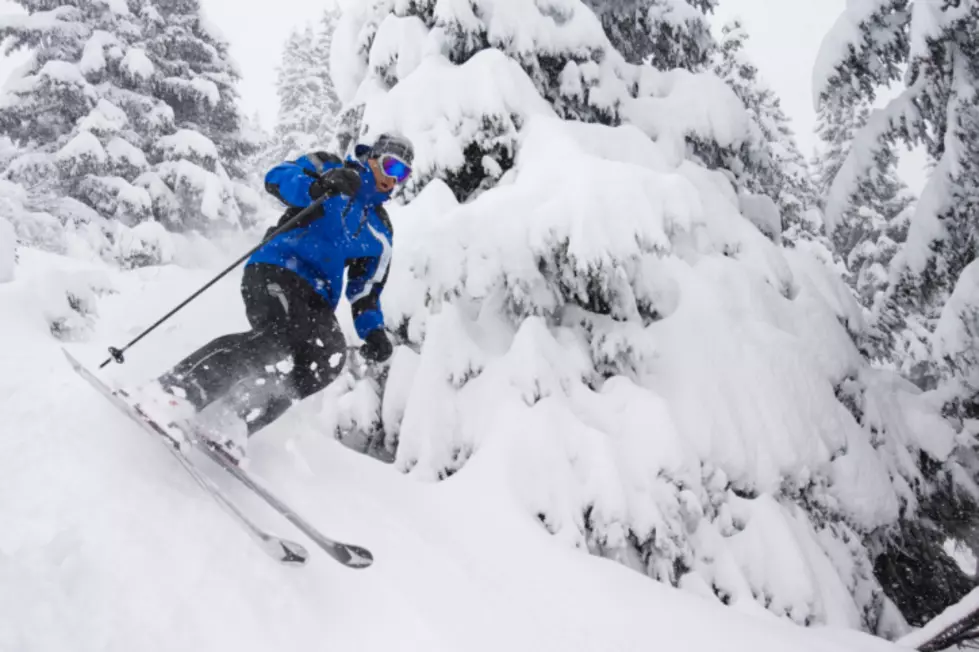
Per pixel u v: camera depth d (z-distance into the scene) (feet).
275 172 10.62
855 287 71.05
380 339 11.35
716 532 13.91
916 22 22.30
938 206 24.88
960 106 23.56
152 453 9.18
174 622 6.32
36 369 11.93
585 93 19.42
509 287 14.56
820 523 15.71
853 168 25.88
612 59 19.99
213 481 9.09
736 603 13.21
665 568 12.84
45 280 16.66
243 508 8.73
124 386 9.85
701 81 20.06
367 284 11.42
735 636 9.00
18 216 45.42
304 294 10.25
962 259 25.61
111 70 56.70
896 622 15.61
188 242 53.67
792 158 63.26
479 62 17.13
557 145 15.78
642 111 19.62
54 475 8.15
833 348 17.52
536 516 11.96
